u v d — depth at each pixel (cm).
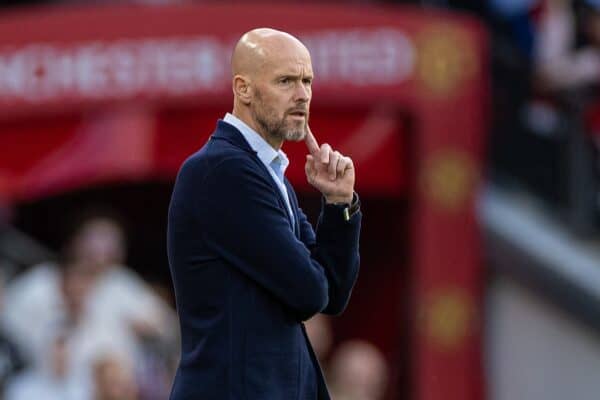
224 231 1566
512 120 4138
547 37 4103
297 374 1590
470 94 4122
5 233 4288
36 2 4134
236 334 1564
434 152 4134
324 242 1617
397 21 4091
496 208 4162
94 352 3862
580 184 4103
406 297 4262
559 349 4194
